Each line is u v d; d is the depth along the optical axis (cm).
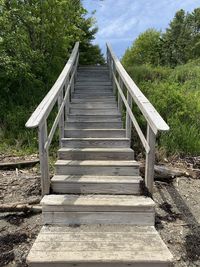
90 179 361
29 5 767
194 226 334
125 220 311
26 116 645
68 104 551
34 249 263
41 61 793
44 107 335
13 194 388
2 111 661
